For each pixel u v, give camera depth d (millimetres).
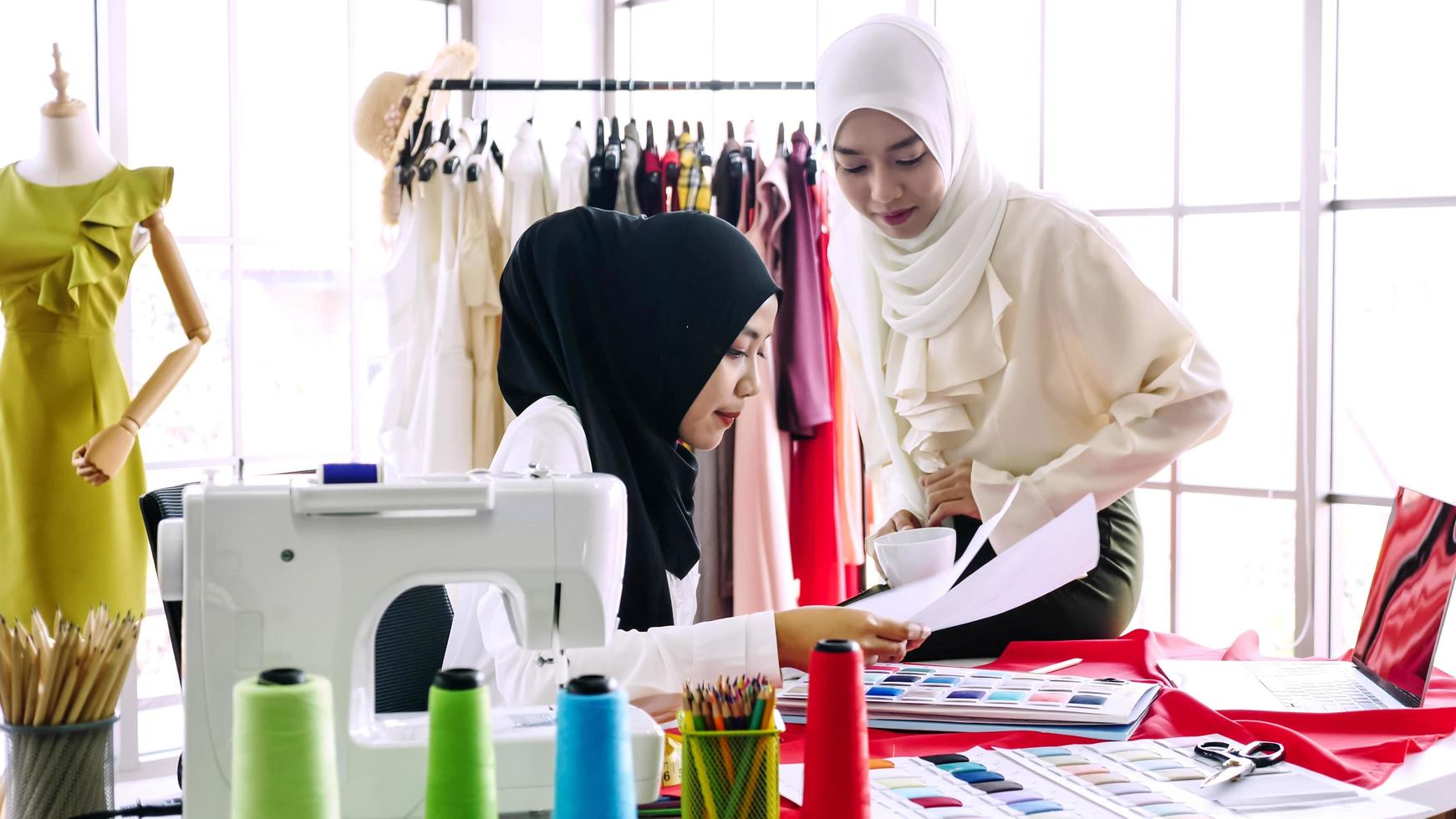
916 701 1416
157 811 1159
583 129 3875
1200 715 1381
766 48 3693
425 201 3283
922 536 1824
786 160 3115
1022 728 1369
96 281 2816
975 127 2395
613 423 1695
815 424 3111
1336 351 2881
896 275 2412
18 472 2799
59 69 2855
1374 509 2863
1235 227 3010
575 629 1161
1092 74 3166
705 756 974
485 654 1562
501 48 3773
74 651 1139
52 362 2811
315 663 1095
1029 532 2166
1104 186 3176
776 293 1771
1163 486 3180
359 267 3719
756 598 3086
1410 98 2822
